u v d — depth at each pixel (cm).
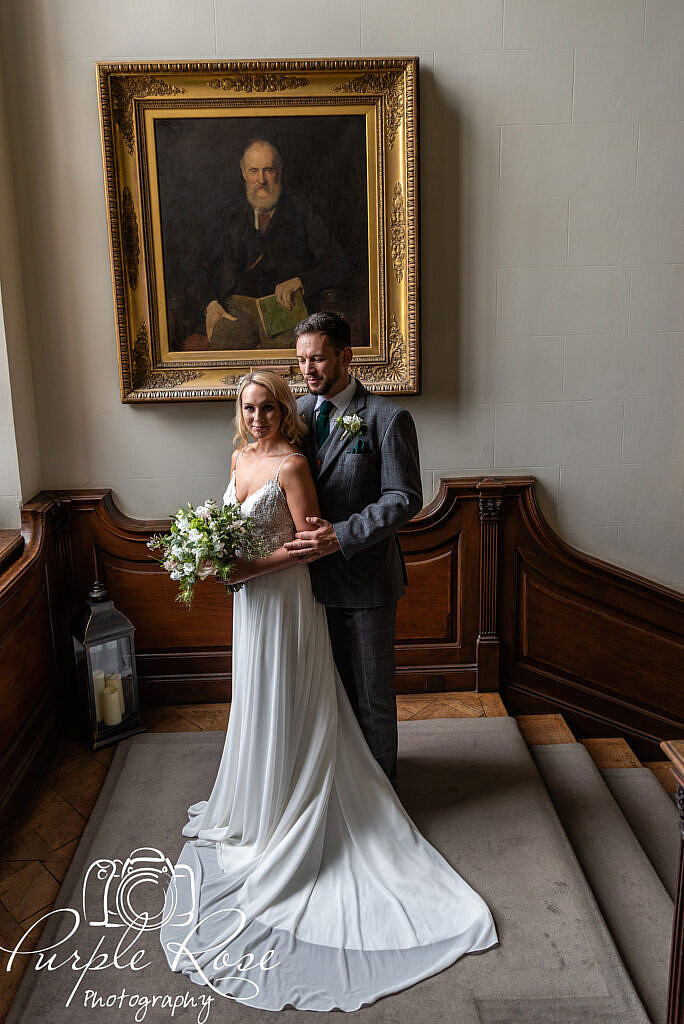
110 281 360
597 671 403
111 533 377
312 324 268
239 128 347
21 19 337
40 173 349
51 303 360
